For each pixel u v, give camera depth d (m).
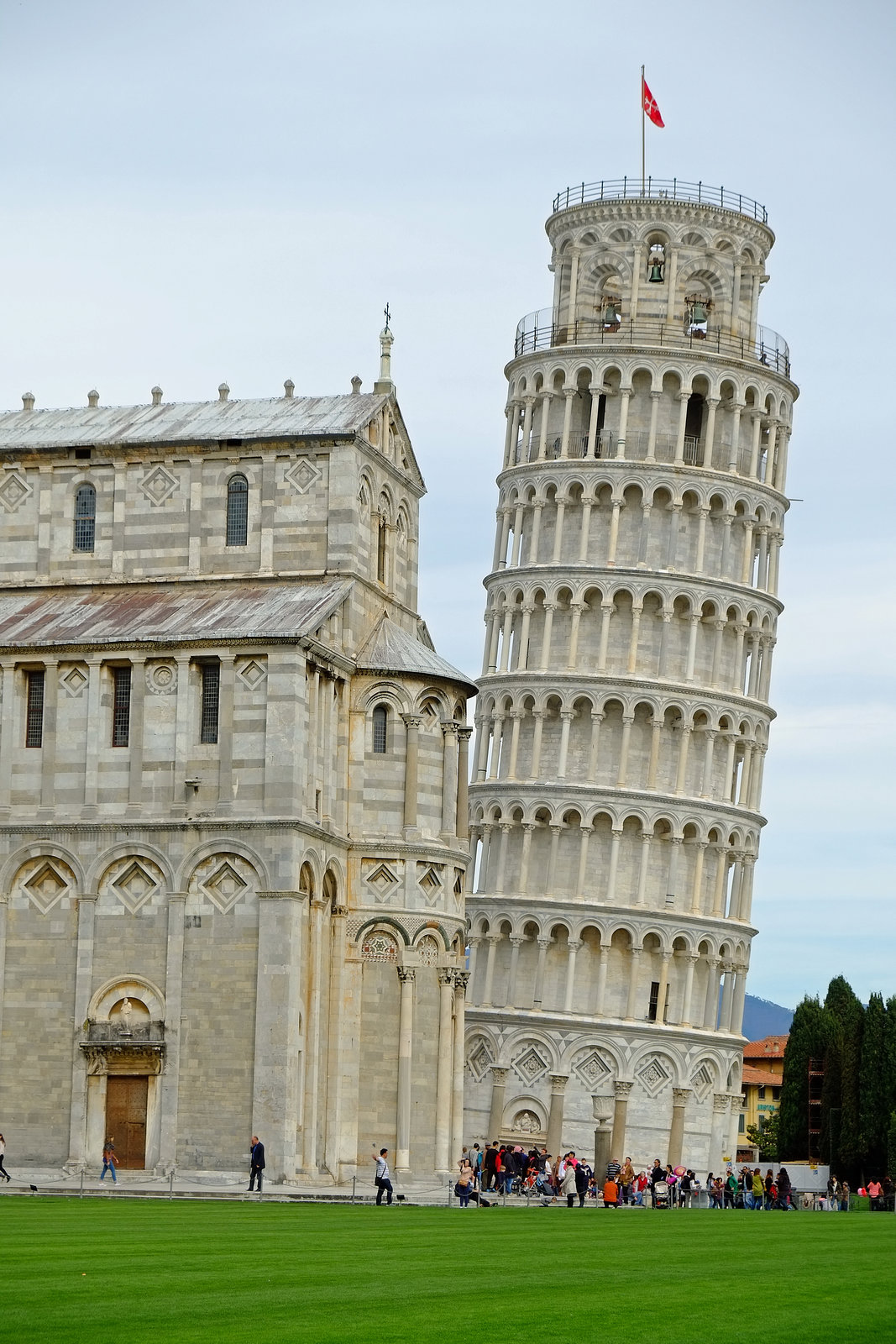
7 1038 114.94
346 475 123.69
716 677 190.12
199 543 125.44
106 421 131.38
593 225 196.75
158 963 113.19
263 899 111.88
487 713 192.75
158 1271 54.56
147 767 114.88
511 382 199.62
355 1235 71.88
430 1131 122.81
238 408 130.75
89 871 114.62
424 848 123.00
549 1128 181.62
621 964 185.38
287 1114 110.19
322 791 118.38
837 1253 68.88
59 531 127.81
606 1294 51.50
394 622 130.88
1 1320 44.09
